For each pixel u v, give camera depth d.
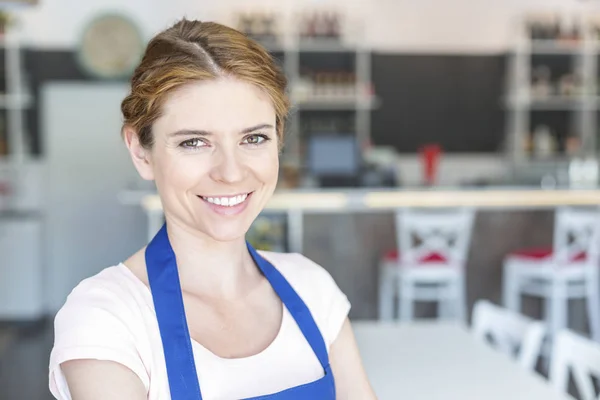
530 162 6.80
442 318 4.62
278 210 4.52
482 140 7.11
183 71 0.84
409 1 6.95
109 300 0.87
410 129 7.06
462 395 1.80
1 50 6.20
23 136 6.39
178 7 6.57
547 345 4.39
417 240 4.71
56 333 0.86
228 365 0.89
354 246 4.68
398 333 2.42
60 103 5.94
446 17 7.00
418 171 7.07
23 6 3.34
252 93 0.87
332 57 6.80
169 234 0.93
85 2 6.41
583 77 6.75
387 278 4.47
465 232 4.32
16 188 6.20
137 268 0.93
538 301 4.80
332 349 1.07
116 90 5.98
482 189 5.02
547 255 4.38
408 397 1.79
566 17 6.94
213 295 0.94
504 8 7.01
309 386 0.93
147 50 0.89
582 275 4.40
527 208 4.80
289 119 1.01
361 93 6.60
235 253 0.95
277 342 0.94
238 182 0.87
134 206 6.07
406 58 7.00
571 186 5.66
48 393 4.02
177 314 0.88
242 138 0.88
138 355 0.85
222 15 6.64
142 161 0.94
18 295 5.64
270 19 6.52
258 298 0.98
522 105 6.90
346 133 6.80
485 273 4.80
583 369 1.92
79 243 6.05
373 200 4.50
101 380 0.82
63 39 6.42
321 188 5.00
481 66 7.05
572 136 7.01
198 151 0.87
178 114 0.86
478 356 2.14
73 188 6.01
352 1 6.85
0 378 4.27
